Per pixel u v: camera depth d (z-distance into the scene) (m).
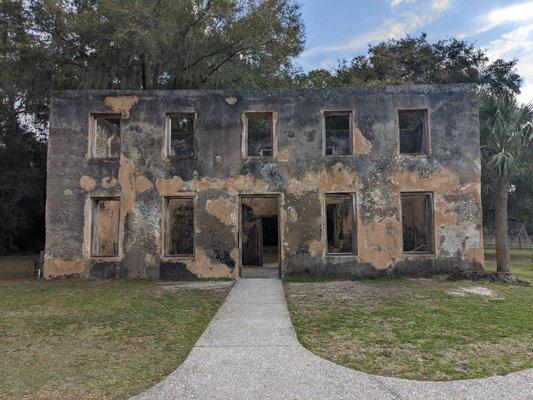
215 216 13.05
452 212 12.85
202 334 7.00
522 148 13.18
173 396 4.73
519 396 4.75
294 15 21.03
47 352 6.27
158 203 13.10
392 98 13.19
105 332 7.23
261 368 5.52
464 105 13.14
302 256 12.81
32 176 23.75
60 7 17.45
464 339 6.76
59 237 13.12
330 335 6.93
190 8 18.52
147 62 19.09
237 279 12.73
